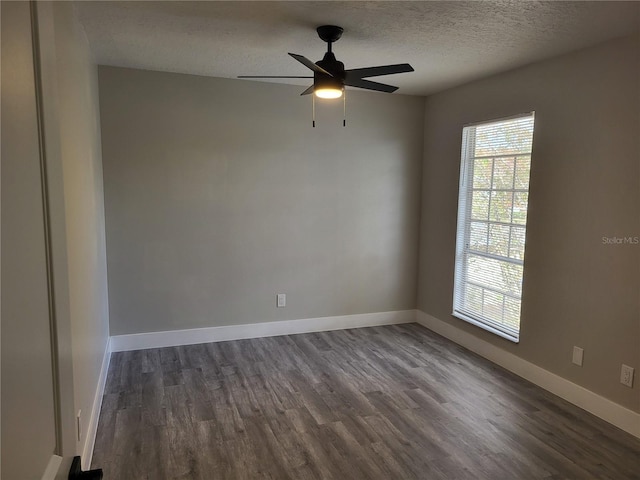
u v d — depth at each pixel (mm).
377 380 3674
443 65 3686
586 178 3145
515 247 3824
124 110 4016
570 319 3299
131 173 4090
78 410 2195
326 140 4688
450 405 3266
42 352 749
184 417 3045
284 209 4621
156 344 4332
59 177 914
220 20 2797
